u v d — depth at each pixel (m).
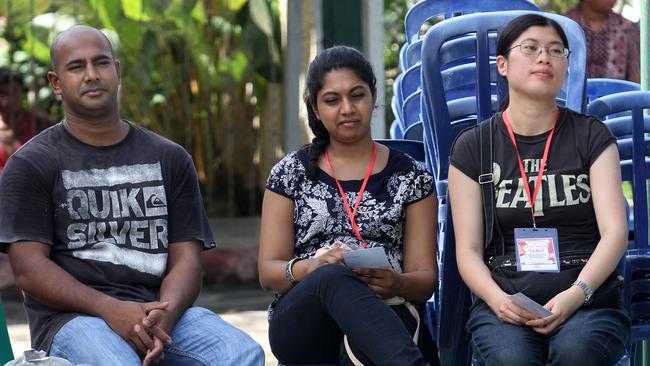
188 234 5.06
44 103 10.48
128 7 10.81
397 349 4.41
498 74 5.31
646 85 6.09
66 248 4.82
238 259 10.52
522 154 4.80
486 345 4.51
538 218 4.75
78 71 4.86
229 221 11.61
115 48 10.82
